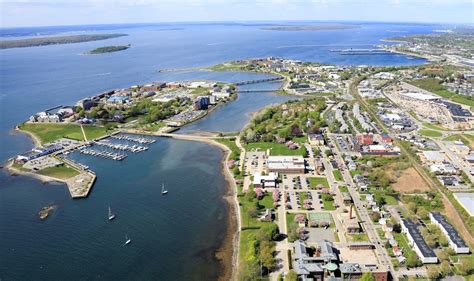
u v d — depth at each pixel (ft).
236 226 616.39
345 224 583.17
